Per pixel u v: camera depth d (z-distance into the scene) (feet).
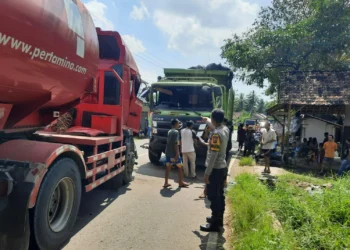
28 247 10.21
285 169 37.83
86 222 15.40
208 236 14.30
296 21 71.41
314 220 14.56
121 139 20.88
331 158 37.88
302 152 51.37
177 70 42.83
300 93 42.80
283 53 61.31
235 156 47.75
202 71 43.04
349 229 13.47
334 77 44.62
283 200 17.46
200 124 30.60
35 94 12.09
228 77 43.14
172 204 19.33
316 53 62.80
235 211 17.07
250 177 24.52
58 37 11.03
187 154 28.27
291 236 12.60
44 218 10.95
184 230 15.01
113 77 21.71
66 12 11.69
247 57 60.70
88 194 20.67
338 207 15.90
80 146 16.20
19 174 10.03
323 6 57.52
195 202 20.04
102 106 20.56
